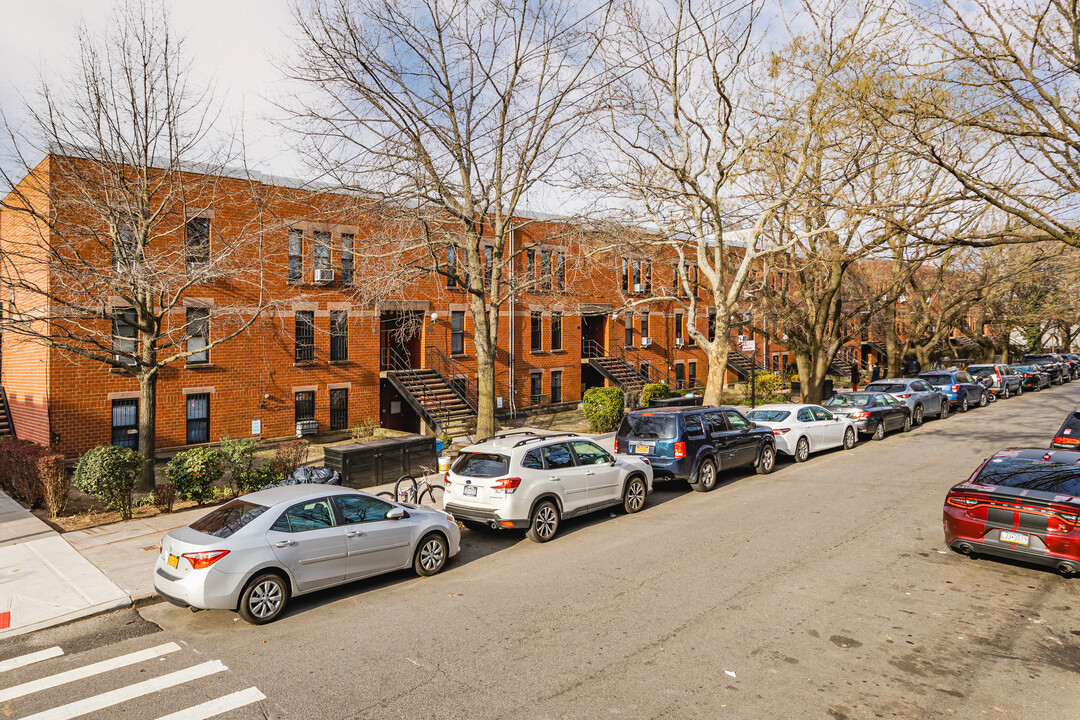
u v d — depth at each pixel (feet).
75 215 52.21
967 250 104.68
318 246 72.74
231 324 65.77
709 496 43.88
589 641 21.42
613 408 73.77
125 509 39.58
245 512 25.48
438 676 19.30
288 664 20.48
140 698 18.51
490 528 38.42
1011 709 16.61
